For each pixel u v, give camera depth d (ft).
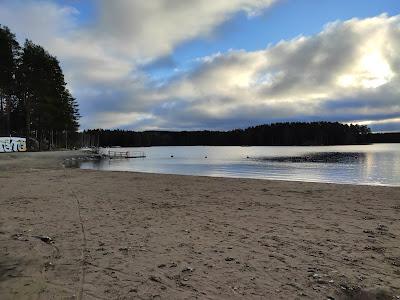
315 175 110.63
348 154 312.09
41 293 12.23
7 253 16.83
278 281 13.17
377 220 23.79
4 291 12.41
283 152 390.01
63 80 228.02
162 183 49.57
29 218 25.13
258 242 18.45
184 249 17.35
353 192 38.58
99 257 16.19
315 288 12.51
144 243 18.48
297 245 17.83
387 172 125.80
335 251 16.76
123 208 29.17
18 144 190.90
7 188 43.11
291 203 31.30
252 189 41.91
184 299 11.69
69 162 143.74
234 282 13.10
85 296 11.98
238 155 320.29
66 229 21.76
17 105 203.41
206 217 25.27
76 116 306.14
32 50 187.21
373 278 13.35
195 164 178.40
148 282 13.16
